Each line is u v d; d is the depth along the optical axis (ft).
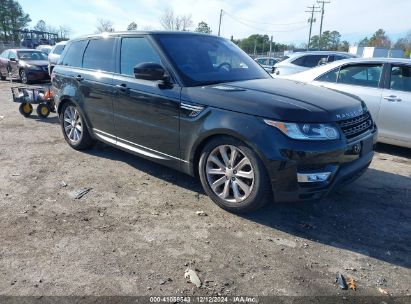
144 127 14.30
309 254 10.22
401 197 14.05
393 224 12.02
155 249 10.23
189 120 12.50
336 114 11.25
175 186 14.46
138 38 14.90
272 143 10.65
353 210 12.89
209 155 12.34
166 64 13.48
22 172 15.72
